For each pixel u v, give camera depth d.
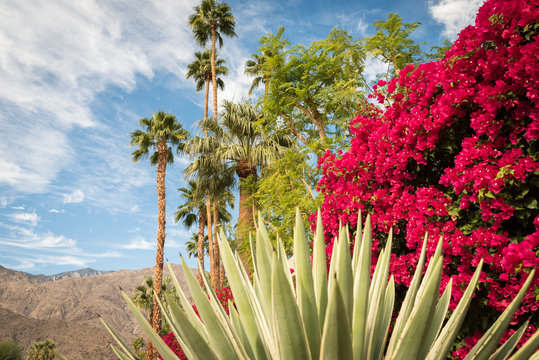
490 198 2.56
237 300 1.61
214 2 24.70
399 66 8.55
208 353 1.21
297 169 9.60
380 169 3.58
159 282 17.42
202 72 26.77
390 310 1.80
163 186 19.14
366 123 4.09
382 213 3.50
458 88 2.96
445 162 3.33
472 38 2.92
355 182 3.92
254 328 1.56
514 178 2.43
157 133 19.31
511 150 2.67
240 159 16.73
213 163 17.05
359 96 8.09
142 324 1.44
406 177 3.42
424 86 3.38
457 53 3.00
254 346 1.54
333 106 9.29
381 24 8.44
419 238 3.01
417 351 1.16
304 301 1.36
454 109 2.96
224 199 21.28
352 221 3.78
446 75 3.09
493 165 2.67
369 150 3.86
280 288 1.13
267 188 10.71
